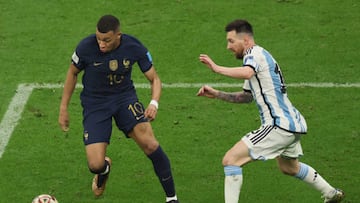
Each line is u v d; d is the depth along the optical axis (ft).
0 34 125.39
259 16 130.62
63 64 117.29
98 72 77.46
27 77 113.39
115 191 85.56
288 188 86.02
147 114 77.25
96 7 132.98
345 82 112.16
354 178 87.81
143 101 106.93
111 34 74.54
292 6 133.39
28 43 122.93
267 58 76.13
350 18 130.11
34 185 86.74
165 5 133.59
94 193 83.97
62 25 127.95
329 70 115.65
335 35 125.29
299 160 91.91
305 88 110.63
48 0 135.03
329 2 134.92
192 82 112.37
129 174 89.25
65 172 89.61
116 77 78.02
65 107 80.12
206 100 107.14
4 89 110.01
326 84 111.65
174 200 81.30
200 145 95.71
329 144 95.61
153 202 83.35
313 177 80.33
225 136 97.91
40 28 127.24
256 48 76.69
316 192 85.20
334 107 105.19
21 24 128.26
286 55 119.96
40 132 98.78
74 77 79.15
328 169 89.86
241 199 83.97
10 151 94.22
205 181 87.61
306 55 119.75
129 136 79.77
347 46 122.21
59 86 110.93
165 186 80.43
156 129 99.55
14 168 90.27
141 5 133.59
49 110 104.47
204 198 84.12
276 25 128.06
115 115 79.36
